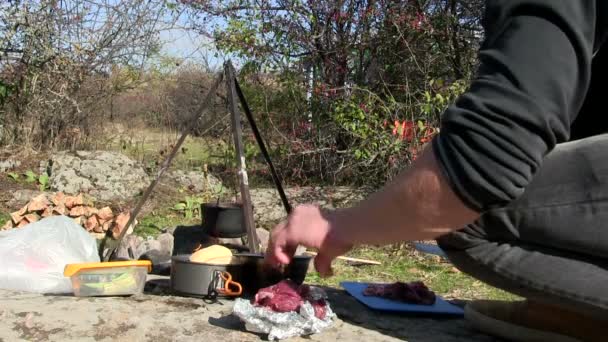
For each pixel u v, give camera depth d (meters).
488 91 1.11
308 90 6.38
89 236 3.26
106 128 6.91
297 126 6.44
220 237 3.73
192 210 5.52
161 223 5.19
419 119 5.60
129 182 5.89
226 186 6.29
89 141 6.73
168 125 7.23
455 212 1.16
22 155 6.17
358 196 5.76
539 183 1.36
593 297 1.32
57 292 2.64
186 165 6.65
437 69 6.39
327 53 6.47
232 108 3.23
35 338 1.91
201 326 2.02
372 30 6.43
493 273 1.47
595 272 1.34
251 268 2.37
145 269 2.46
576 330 1.77
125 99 7.16
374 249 4.69
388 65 6.34
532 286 1.40
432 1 6.41
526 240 1.42
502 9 1.16
